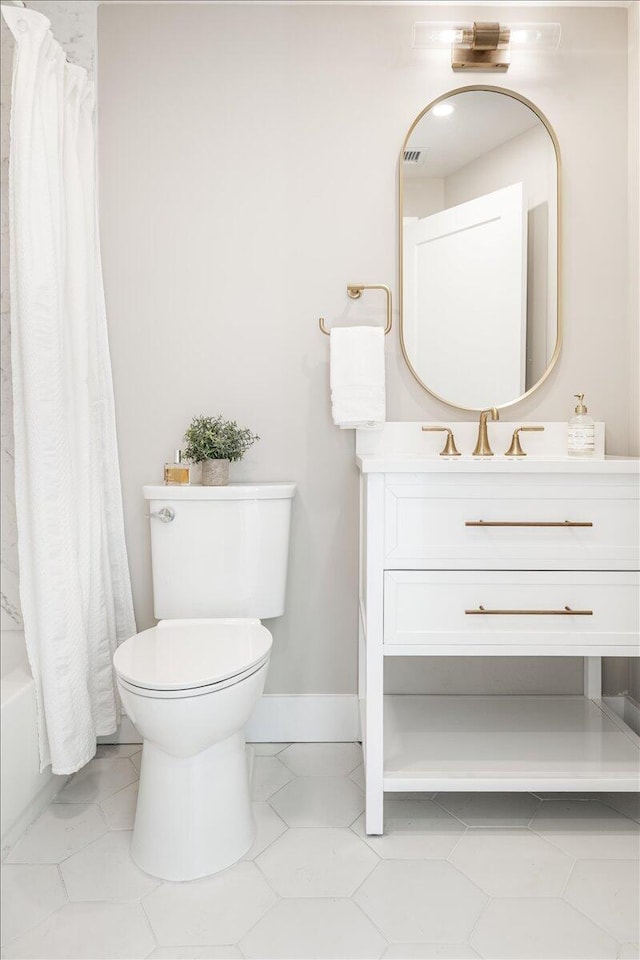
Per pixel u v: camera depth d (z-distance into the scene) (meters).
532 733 1.75
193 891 1.35
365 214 1.96
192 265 1.96
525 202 1.94
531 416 1.98
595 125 1.94
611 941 1.22
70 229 1.74
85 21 1.93
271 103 1.95
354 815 1.62
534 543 1.52
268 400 1.98
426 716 1.86
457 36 1.86
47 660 1.59
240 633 1.63
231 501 1.80
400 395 1.98
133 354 1.97
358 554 2.00
